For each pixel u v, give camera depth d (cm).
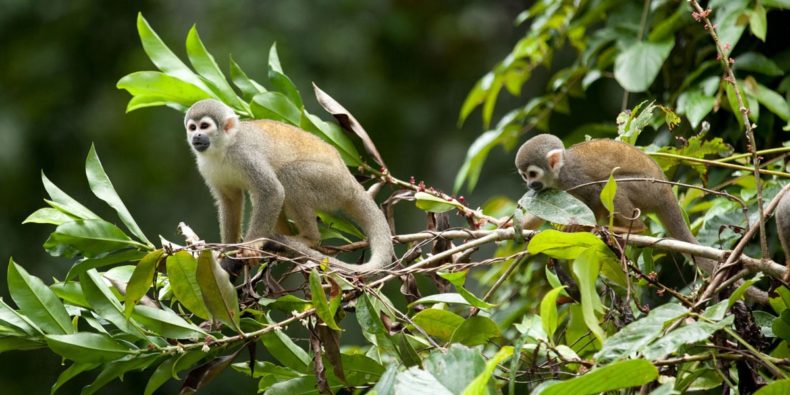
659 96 1338
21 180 2198
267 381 918
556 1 1409
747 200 995
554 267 895
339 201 1141
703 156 1051
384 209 1109
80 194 2225
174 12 2372
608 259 803
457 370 636
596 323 696
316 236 1135
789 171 1039
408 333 886
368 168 1149
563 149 1124
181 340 840
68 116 2298
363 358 834
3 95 2295
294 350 861
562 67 2289
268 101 1162
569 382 609
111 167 2238
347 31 2342
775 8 1195
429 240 931
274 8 2331
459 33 2536
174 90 1150
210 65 1191
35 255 2114
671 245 836
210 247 818
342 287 834
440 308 923
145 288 797
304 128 1166
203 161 1166
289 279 1617
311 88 2247
